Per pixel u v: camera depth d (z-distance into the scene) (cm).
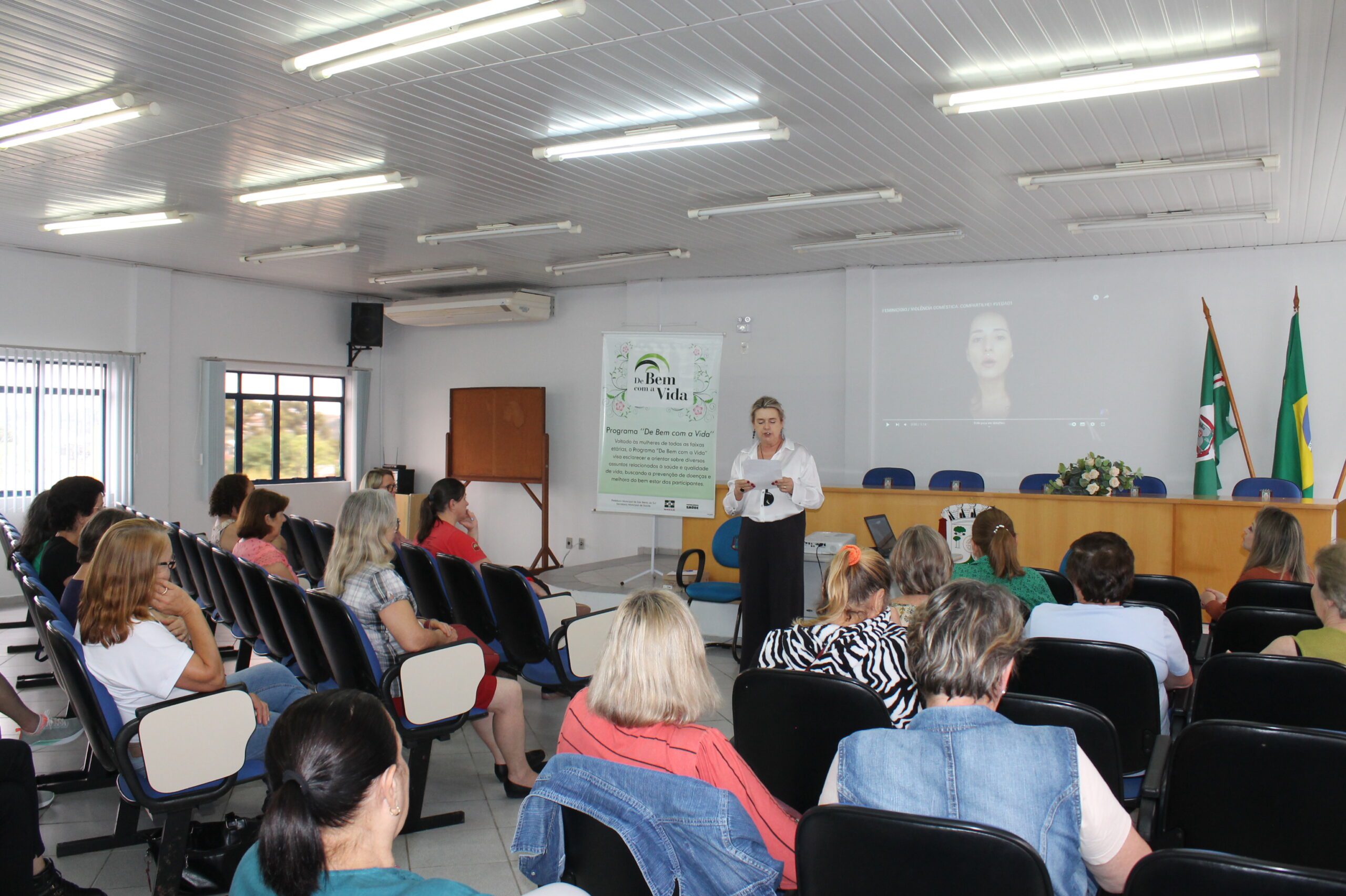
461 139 524
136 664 284
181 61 419
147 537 290
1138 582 376
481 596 424
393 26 373
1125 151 532
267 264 918
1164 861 128
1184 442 783
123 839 321
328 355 1105
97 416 878
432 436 1167
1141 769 258
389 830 125
